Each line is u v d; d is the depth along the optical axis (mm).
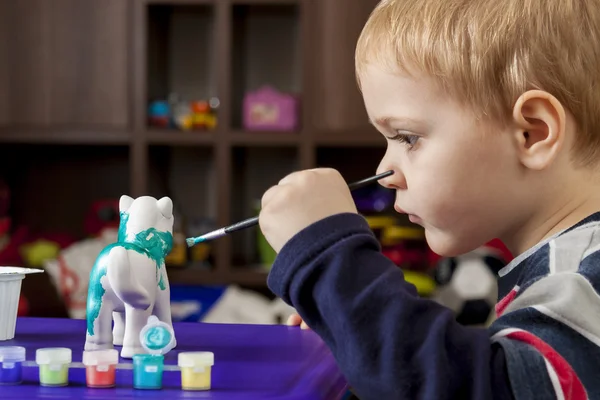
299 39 3102
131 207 836
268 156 3154
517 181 751
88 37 2797
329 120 2768
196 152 3164
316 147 3004
